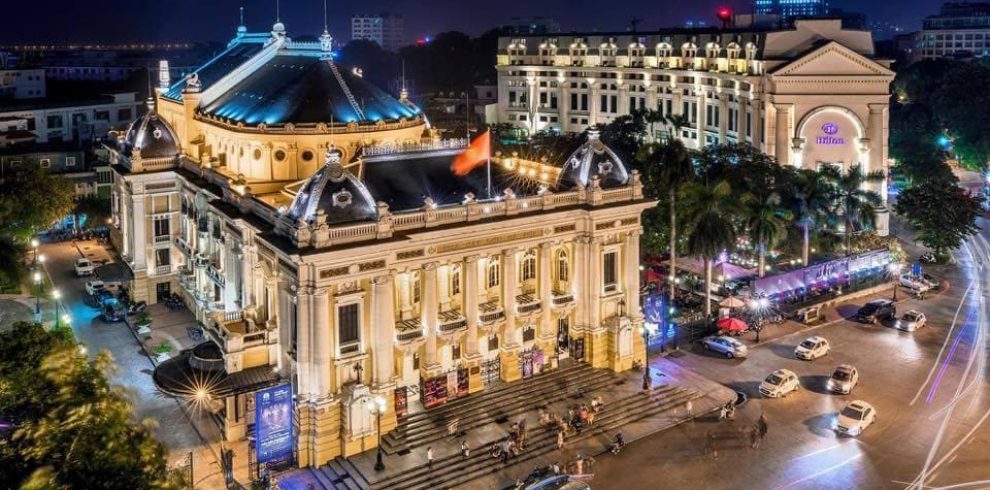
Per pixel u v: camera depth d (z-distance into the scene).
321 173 68.44
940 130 191.38
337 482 65.00
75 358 47.91
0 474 41.16
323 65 95.19
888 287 112.75
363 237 67.81
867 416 74.06
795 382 81.38
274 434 66.25
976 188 176.88
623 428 73.75
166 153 101.12
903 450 70.56
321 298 66.00
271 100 92.56
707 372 85.19
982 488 64.56
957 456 69.50
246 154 90.81
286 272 68.25
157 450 45.62
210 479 65.56
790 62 133.25
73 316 97.75
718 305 98.81
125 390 47.41
